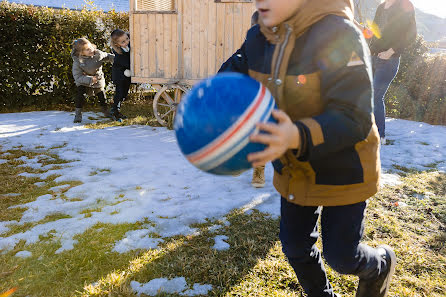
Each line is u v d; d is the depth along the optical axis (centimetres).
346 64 128
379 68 574
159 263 285
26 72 917
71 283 264
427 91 926
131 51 790
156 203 404
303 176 159
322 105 142
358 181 156
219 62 754
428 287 264
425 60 934
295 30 142
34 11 901
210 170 121
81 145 634
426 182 480
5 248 309
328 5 139
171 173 505
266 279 268
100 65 810
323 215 178
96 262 290
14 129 737
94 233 335
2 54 890
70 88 970
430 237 339
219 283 263
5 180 468
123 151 606
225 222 357
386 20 531
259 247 308
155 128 776
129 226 350
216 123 112
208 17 743
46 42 926
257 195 427
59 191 436
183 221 360
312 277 196
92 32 963
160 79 784
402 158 591
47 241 321
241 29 732
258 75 165
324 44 133
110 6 2005
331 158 150
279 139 110
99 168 519
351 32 131
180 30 756
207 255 295
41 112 915
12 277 271
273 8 138
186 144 117
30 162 541
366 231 342
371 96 130
